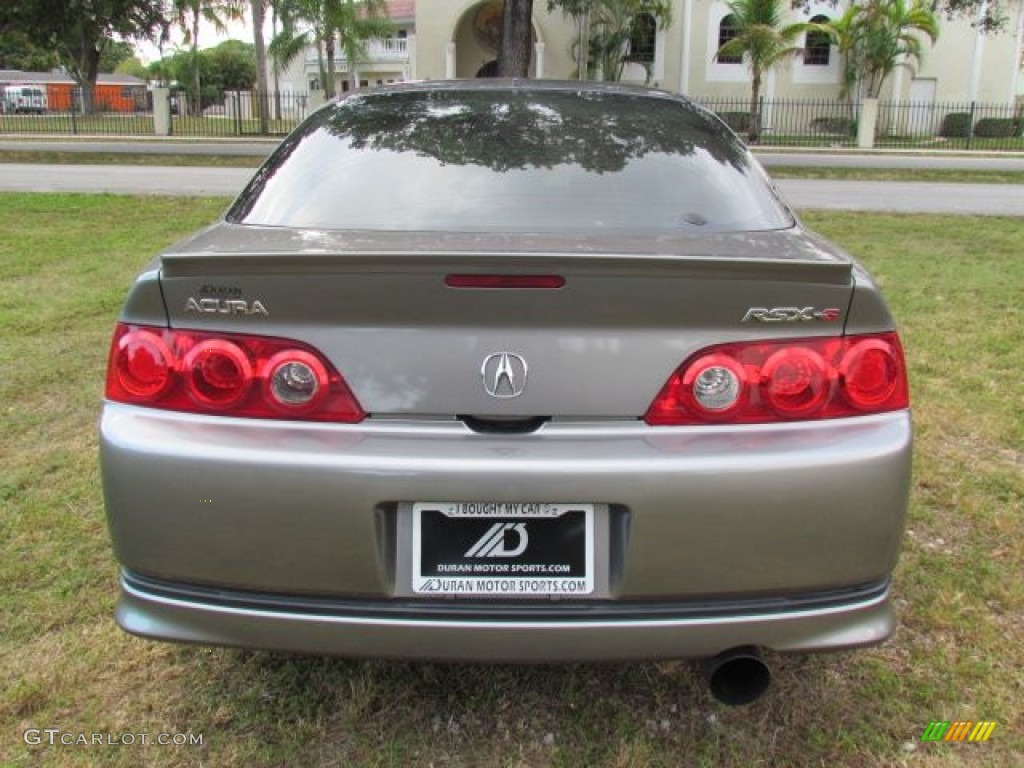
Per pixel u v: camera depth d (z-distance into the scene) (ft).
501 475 5.97
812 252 6.85
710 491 6.03
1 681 7.91
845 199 44.50
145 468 6.22
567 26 100.58
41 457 12.60
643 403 6.14
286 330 6.22
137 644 8.49
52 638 8.55
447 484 5.98
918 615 8.98
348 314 6.12
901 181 54.13
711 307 6.11
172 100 107.24
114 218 35.45
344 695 7.85
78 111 121.19
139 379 6.43
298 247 6.68
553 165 8.18
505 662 6.26
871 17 94.99
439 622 6.14
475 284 5.95
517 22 53.83
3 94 171.94
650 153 8.43
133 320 6.53
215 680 8.03
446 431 6.12
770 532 6.11
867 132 87.25
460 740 7.34
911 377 16.12
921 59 97.96
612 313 6.05
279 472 6.06
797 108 102.83
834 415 6.37
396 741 7.32
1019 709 7.64
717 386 6.19
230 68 216.95
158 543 6.28
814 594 6.36
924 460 12.60
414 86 9.91
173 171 57.26
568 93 9.62
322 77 124.16
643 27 101.76
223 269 6.13
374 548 6.08
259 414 6.29
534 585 6.18
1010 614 9.02
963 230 34.04
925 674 8.11
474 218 7.52
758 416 6.27
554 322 6.06
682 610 6.22
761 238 7.24
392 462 6.00
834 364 6.34
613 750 7.23
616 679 8.09
